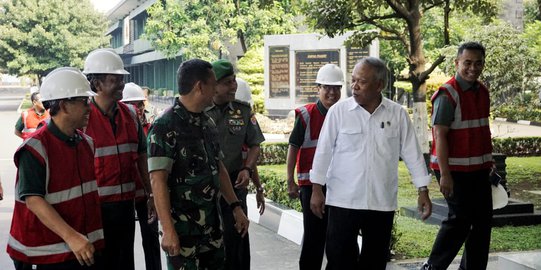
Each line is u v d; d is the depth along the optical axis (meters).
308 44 19.53
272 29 26.09
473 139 5.23
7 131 27.53
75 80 3.75
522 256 5.55
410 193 10.72
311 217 5.47
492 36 13.77
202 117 3.96
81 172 3.82
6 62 49.91
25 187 3.59
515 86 14.12
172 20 26.97
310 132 5.51
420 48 12.38
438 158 5.20
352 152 4.65
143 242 5.50
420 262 6.20
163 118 3.83
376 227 4.65
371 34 12.39
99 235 3.95
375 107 4.66
